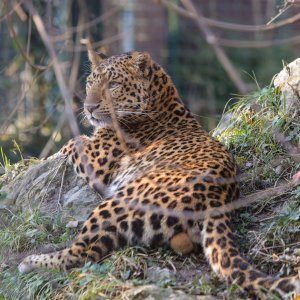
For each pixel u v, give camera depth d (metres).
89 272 11.12
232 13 29.28
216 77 27.92
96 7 23.61
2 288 12.05
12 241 12.86
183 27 28.25
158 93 13.99
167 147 12.95
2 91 22.47
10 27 12.16
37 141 22.05
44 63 22.67
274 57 28.92
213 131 15.52
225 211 10.98
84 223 11.68
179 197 11.19
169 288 10.44
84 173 13.70
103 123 13.77
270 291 9.83
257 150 13.80
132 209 11.40
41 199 13.83
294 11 27.41
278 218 11.94
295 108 14.14
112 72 13.78
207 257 10.66
